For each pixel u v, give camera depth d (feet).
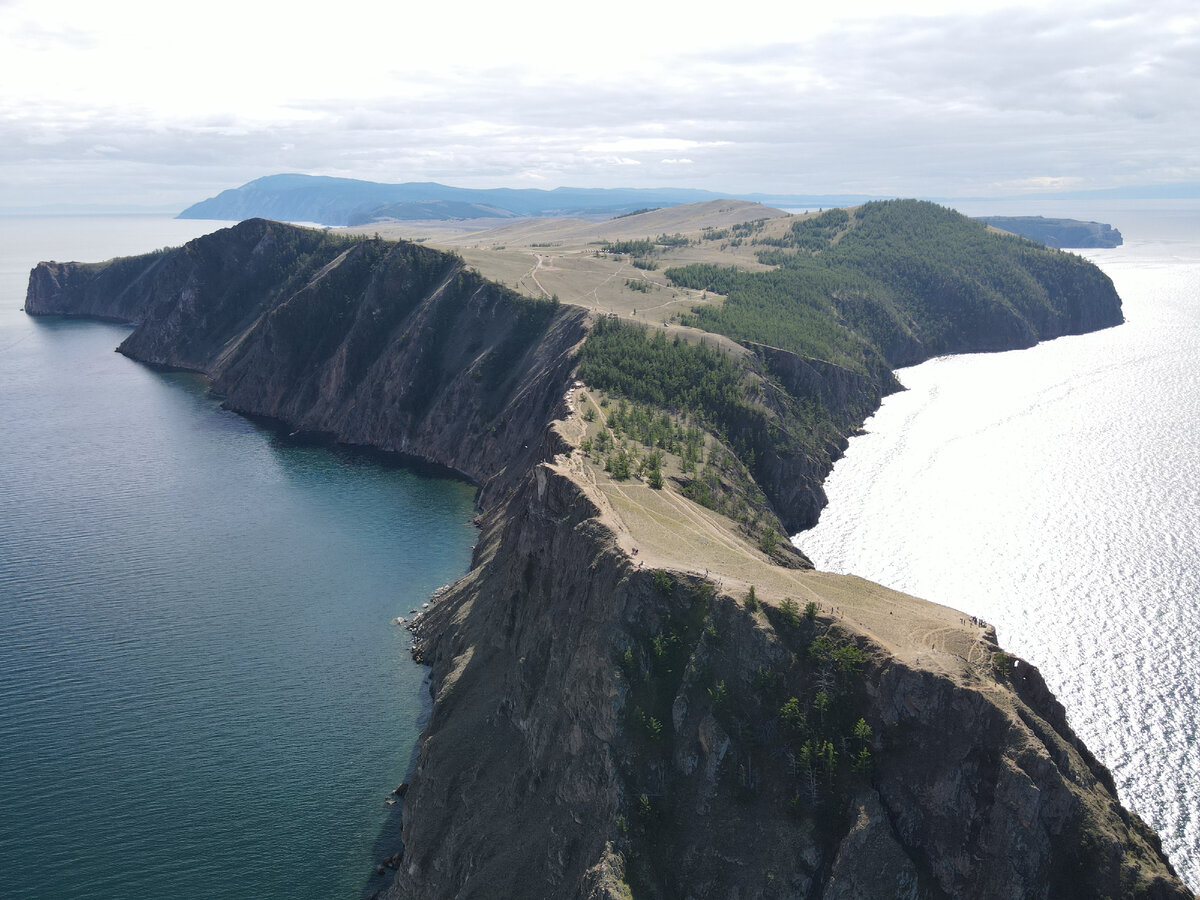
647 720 303.27
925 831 259.80
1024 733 256.32
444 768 342.64
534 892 290.15
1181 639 419.33
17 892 297.94
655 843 280.51
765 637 301.02
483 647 401.70
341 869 316.81
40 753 368.48
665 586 327.47
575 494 403.34
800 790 275.59
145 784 352.28
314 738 384.06
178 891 302.04
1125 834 250.57
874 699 279.49
